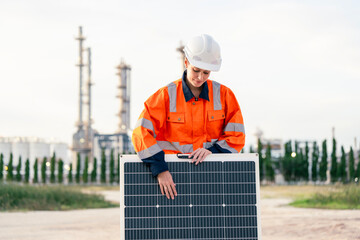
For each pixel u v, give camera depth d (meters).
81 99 69.00
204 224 3.36
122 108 70.25
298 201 18.86
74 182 47.06
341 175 38.78
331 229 9.59
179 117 3.66
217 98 3.74
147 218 3.36
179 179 3.39
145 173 3.39
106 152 66.75
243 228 3.36
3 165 46.75
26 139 66.81
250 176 3.39
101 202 21.22
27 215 15.10
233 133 3.66
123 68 71.12
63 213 16.11
